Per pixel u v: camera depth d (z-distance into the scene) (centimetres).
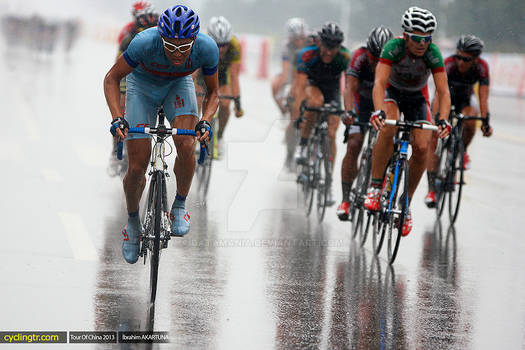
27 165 3002
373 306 1622
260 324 1463
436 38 11719
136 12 2805
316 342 1379
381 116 1922
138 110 1619
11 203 2369
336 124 2591
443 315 1585
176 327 1415
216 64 1625
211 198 2630
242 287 1711
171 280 1728
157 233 1515
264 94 7619
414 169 2078
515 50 11288
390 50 2019
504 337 1466
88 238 2034
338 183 3117
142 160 1592
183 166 1630
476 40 2583
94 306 1506
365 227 2269
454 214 2525
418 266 1995
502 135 5359
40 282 1634
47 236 2027
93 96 5869
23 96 5500
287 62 3947
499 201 2981
